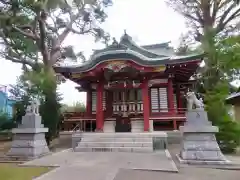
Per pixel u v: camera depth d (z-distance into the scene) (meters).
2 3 15.72
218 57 13.95
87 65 14.98
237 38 13.78
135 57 14.20
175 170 7.35
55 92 14.80
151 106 16.84
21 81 19.59
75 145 13.36
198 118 9.16
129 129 16.89
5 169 8.02
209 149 8.66
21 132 10.64
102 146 12.23
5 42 19.33
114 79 16.47
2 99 30.86
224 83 13.29
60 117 15.95
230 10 17.89
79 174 6.93
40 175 7.00
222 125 11.20
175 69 15.91
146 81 15.55
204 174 7.04
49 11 17.73
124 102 17.33
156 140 12.60
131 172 7.17
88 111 17.97
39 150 10.74
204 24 18.91
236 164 8.24
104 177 6.55
